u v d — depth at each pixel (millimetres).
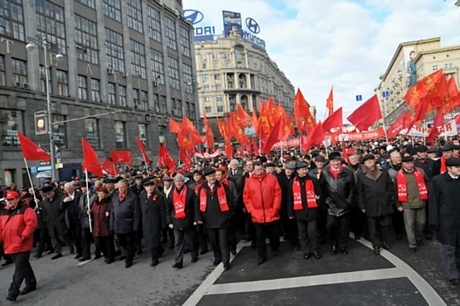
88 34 37625
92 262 8508
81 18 36812
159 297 5812
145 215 7738
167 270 7285
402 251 7098
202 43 100500
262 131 14578
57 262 8797
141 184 9539
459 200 5180
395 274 5844
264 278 6246
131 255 7859
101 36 39250
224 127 19312
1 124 27172
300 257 7293
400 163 8039
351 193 7137
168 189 7906
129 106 43188
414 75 86188
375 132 22859
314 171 7883
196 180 8688
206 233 8531
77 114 34625
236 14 109375
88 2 38031
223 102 100500
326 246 7973
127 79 43281
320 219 7996
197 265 7453
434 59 78250
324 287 5574
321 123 12258
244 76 104562
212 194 7148
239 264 7207
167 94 52156
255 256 7707
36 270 8180
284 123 14844
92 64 37781
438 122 13328
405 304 4762
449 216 5207
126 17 44250
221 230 7051
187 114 58094
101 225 8211
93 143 36844
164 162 15969
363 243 7941
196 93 61281
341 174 7184
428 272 5824
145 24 48188
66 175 32219
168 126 51344
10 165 27281
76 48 35469
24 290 6656
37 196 10625
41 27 31500
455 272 5223
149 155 46188
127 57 43750
